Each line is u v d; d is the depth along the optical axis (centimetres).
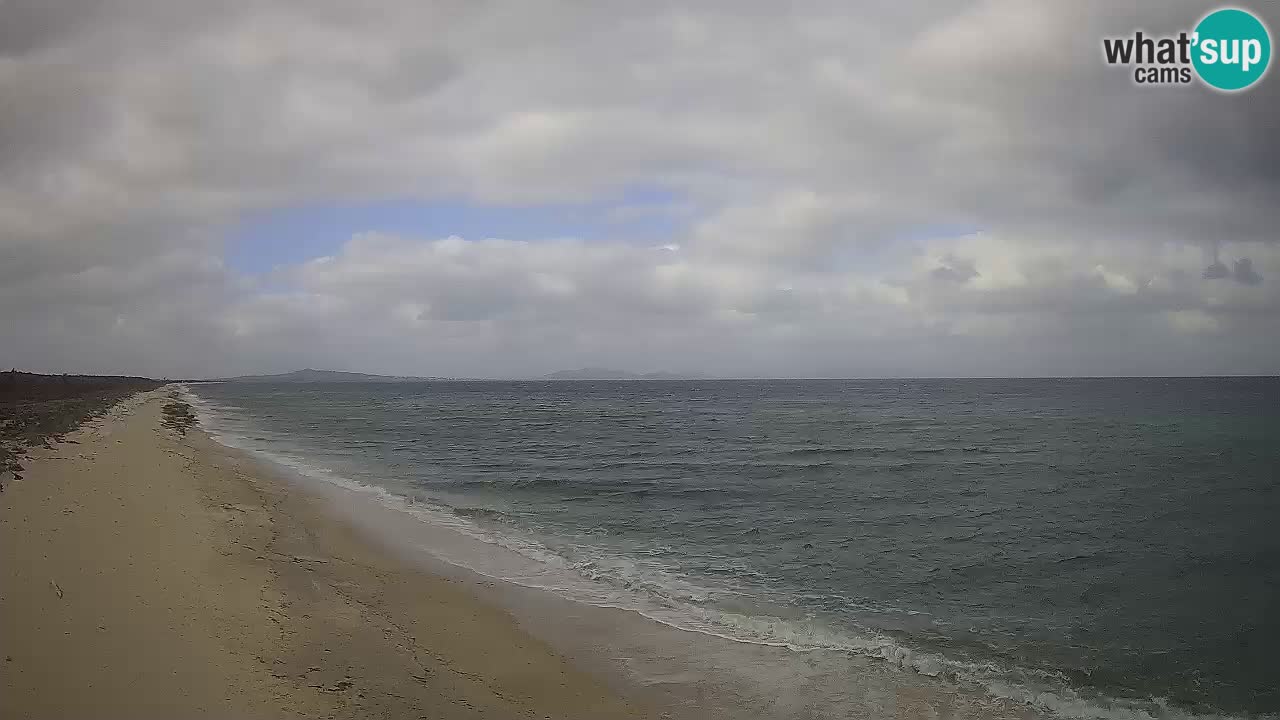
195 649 621
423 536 1304
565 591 1000
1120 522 1552
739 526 1497
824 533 1435
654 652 784
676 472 2339
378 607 843
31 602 662
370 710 563
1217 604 1006
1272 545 1340
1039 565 1202
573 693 663
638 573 1115
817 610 957
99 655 578
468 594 950
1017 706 682
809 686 710
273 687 575
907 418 5341
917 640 851
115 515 1072
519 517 1552
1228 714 678
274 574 902
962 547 1323
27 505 1051
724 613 931
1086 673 764
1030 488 2006
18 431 2008
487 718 587
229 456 2341
